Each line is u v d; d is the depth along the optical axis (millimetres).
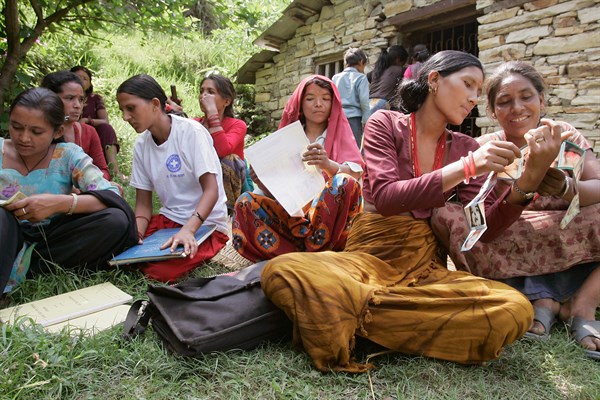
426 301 1882
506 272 2396
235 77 10766
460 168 1877
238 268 2967
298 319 1848
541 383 1857
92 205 2559
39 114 2326
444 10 6359
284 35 9070
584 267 2391
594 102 4918
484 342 1865
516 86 2332
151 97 2844
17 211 2307
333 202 2703
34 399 1553
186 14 12992
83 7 5938
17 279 2439
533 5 5363
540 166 1854
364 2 7559
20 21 5664
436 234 2312
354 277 1936
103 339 1902
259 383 1755
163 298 2006
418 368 1870
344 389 1751
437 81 2148
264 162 2479
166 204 3102
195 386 1715
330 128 2951
